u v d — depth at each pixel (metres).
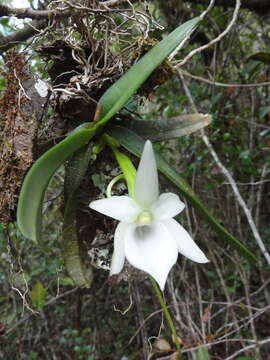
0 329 0.60
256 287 0.73
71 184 0.24
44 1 0.39
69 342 0.75
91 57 0.25
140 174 0.20
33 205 0.20
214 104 0.65
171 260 0.20
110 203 0.20
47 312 0.78
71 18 0.26
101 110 0.23
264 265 0.72
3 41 0.36
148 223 0.20
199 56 0.67
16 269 0.27
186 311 0.59
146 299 0.74
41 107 0.24
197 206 0.24
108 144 0.25
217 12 0.64
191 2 0.56
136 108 0.26
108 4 0.26
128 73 0.24
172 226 0.21
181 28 0.24
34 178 0.20
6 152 0.23
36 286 0.53
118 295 0.76
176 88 0.70
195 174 0.71
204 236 0.65
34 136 0.23
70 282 0.63
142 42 0.25
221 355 0.65
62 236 0.26
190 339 0.56
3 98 0.24
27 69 0.24
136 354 0.73
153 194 0.20
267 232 0.73
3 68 0.33
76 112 0.25
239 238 0.67
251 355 0.59
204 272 0.69
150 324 0.72
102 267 0.26
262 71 0.68
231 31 0.65
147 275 0.25
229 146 0.67
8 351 0.72
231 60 0.69
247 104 0.73
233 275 0.69
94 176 0.26
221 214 0.73
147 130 0.26
